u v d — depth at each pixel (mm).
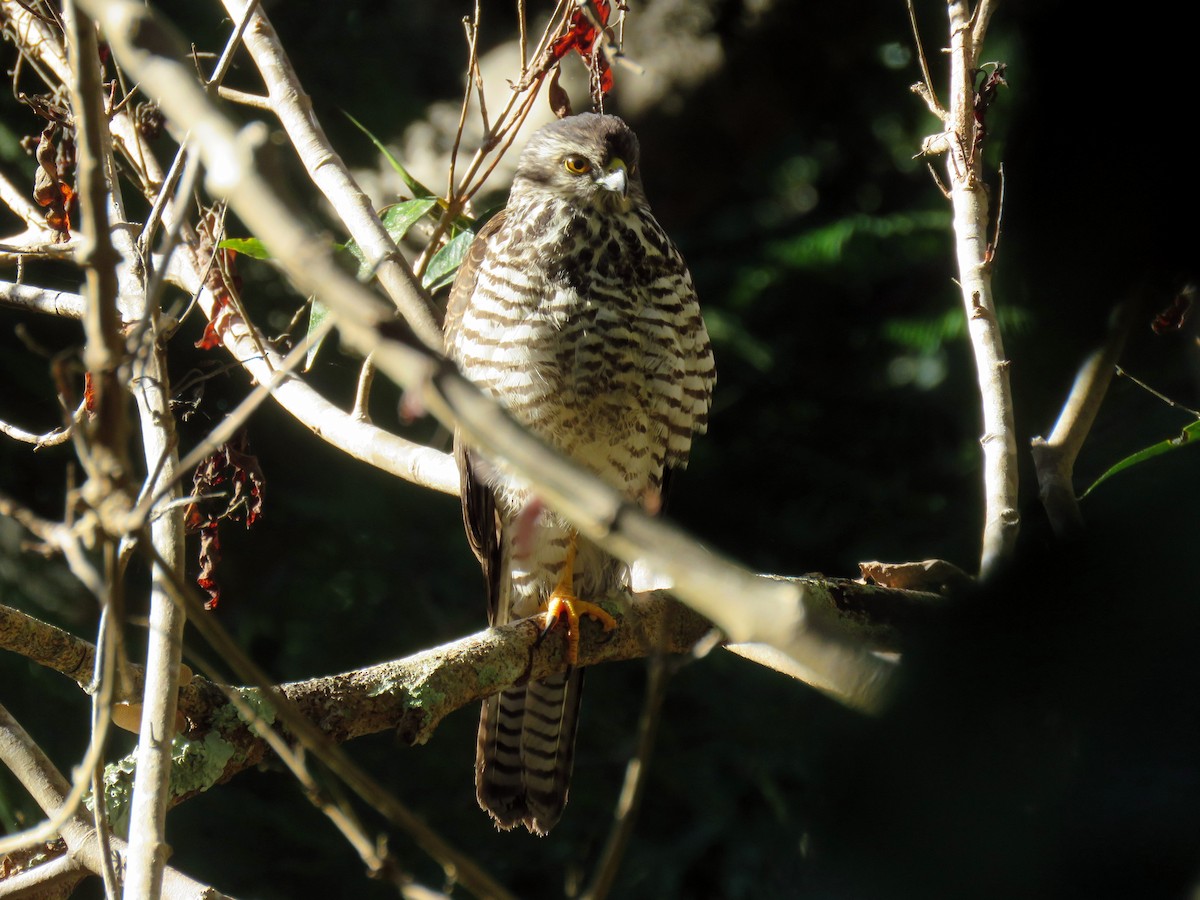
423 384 2131
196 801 9930
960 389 15414
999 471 4922
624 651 6055
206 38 9297
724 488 15453
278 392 6855
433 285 6910
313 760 9734
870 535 14648
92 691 3975
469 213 7715
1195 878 1997
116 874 4008
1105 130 2465
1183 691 2104
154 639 3721
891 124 16719
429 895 2951
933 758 2209
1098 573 2213
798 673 5559
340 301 2154
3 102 8930
